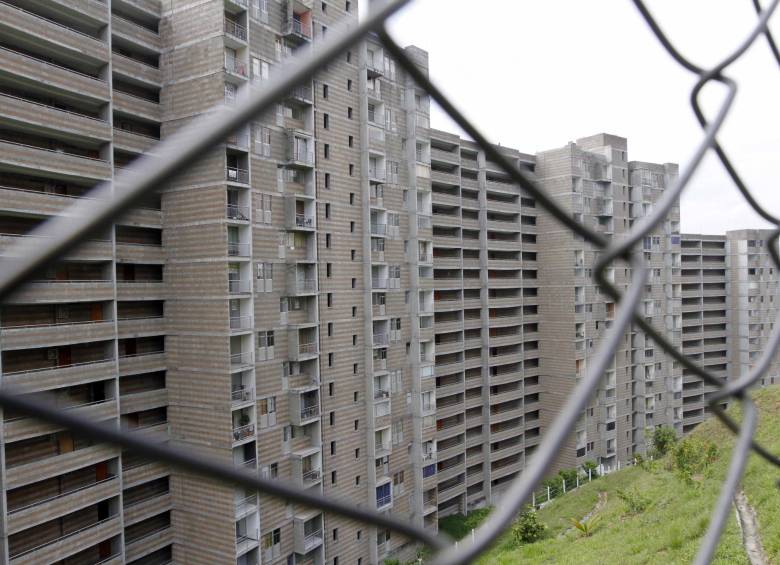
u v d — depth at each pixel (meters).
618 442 54.12
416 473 36.88
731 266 68.94
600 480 38.03
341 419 31.62
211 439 26.19
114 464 24.94
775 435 20.64
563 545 21.61
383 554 33.00
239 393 26.55
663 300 60.56
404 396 36.41
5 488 20.36
